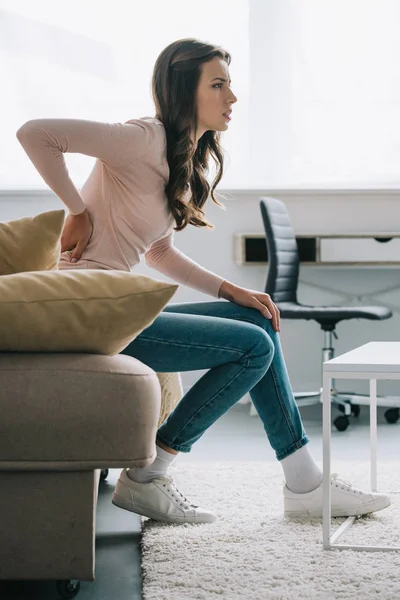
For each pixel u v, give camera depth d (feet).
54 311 4.80
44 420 4.63
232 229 14.28
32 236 5.53
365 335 14.48
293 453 6.65
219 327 6.18
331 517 6.69
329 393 5.77
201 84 6.73
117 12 14.10
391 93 14.26
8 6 13.98
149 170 6.63
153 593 5.03
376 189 14.05
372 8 14.24
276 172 14.42
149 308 4.88
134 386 4.73
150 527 6.49
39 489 4.72
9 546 4.72
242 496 7.57
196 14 14.20
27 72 14.06
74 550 4.74
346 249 13.34
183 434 6.50
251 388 6.44
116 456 4.70
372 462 7.71
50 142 6.31
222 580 5.24
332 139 14.35
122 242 6.75
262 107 14.35
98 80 14.15
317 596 4.95
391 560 5.64
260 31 14.28
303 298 14.43
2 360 4.74
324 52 14.28
